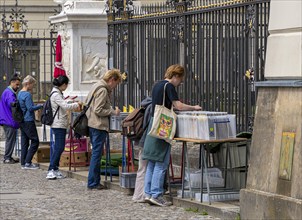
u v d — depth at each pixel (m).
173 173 17.61
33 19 47.00
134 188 17.08
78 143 20.95
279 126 13.05
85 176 19.31
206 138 14.52
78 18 24.17
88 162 21.00
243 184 15.27
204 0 17.92
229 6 16.70
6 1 46.81
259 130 13.47
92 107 17.77
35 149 22.08
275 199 12.79
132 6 23.36
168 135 15.05
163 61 19.73
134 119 15.95
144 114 15.91
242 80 16.45
